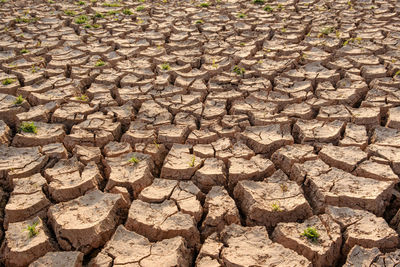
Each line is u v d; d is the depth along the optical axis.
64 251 4.34
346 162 5.38
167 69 8.62
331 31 10.79
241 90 7.68
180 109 7.04
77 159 5.71
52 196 5.03
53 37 10.81
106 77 8.24
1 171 5.39
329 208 4.64
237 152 5.81
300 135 6.25
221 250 4.19
